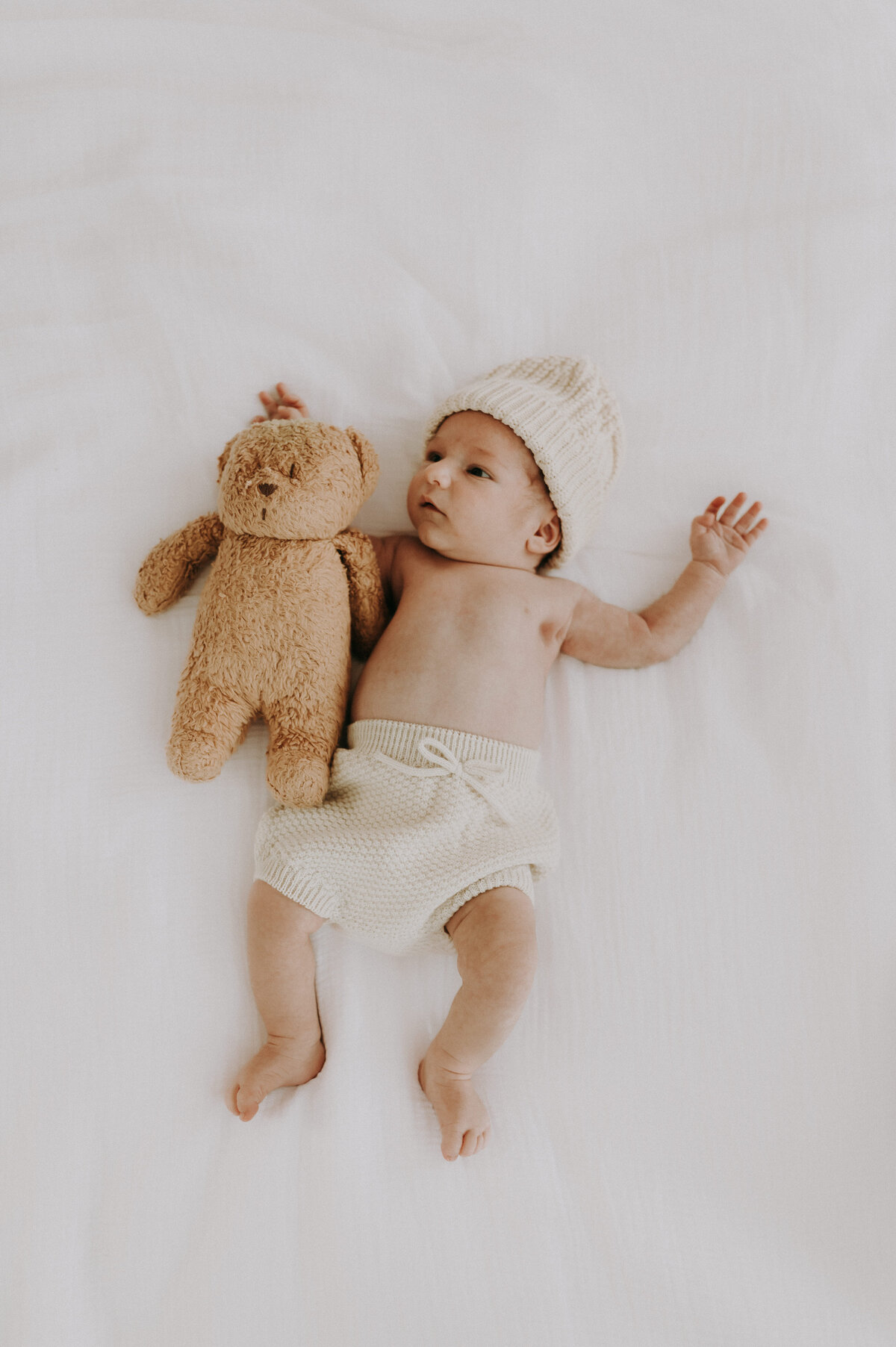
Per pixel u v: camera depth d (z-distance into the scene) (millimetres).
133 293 1462
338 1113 1187
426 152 1553
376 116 1542
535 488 1396
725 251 1603
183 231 1478
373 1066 1240
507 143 1561
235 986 1264
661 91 1610
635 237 1614
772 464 1567
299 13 1582
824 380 1592
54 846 1277
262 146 1515
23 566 1371
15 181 1470
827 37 1625
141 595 1345
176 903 1283
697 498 1569
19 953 1235
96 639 1364
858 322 1608
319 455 1266
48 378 1433
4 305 1441
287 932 1190
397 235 1545
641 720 1456
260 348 1490
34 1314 1073
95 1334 1090
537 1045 1271
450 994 1301
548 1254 1152
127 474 1427
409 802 1259
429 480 1341
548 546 1442
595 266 1608
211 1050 1236
